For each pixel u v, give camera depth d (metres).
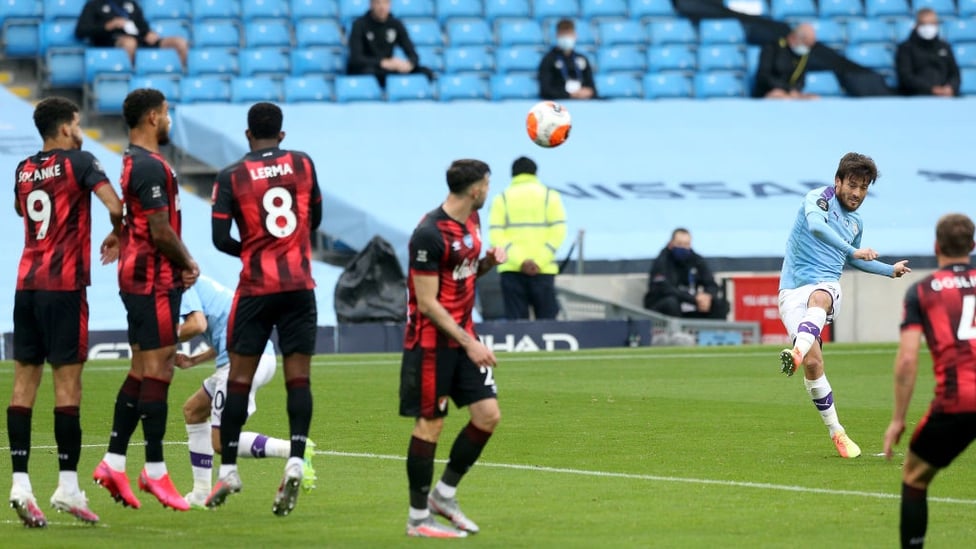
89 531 29.66
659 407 51.50
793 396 55.38
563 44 102.19
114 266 83.38
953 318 24.77
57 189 30.98
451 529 28.69
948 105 106.31
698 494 33.62
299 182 31.53
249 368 31.28
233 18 105.31
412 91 102.44
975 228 25.28
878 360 72.19
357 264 80.44
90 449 41.72
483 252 90.38
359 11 108.06
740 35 112.25
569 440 43.03
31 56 98.62
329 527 29.88
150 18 103.88
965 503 32.28
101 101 95.50
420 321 28.59
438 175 93.44
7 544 27.89
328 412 50.31
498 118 100.00
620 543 27.73
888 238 91.62
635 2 114.38
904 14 117.81
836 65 112.06
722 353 76.31
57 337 30.75
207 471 33.16
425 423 28.66
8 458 39.91
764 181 97.44
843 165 41.25
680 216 92.38
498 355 74.81
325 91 101.38
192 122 91.56
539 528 29.47
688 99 106.50
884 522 29.94
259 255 31.17
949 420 24.56
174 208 31.53
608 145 99.56
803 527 29.39
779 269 90.06
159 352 31.66
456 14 110.25
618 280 88.56
